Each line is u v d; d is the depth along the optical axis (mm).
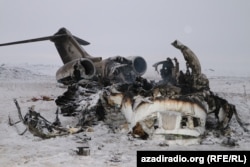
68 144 10867
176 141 10609
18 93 24016
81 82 16656
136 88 12281
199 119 10883
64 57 20672
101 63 18219
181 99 10453
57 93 24250
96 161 8773
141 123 10961
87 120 13461
